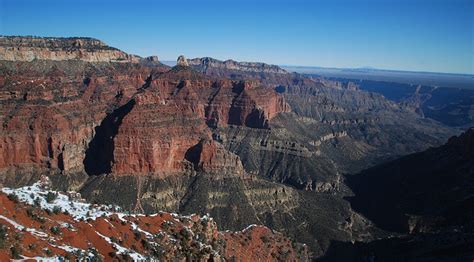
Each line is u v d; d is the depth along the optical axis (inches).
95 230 3341.5
